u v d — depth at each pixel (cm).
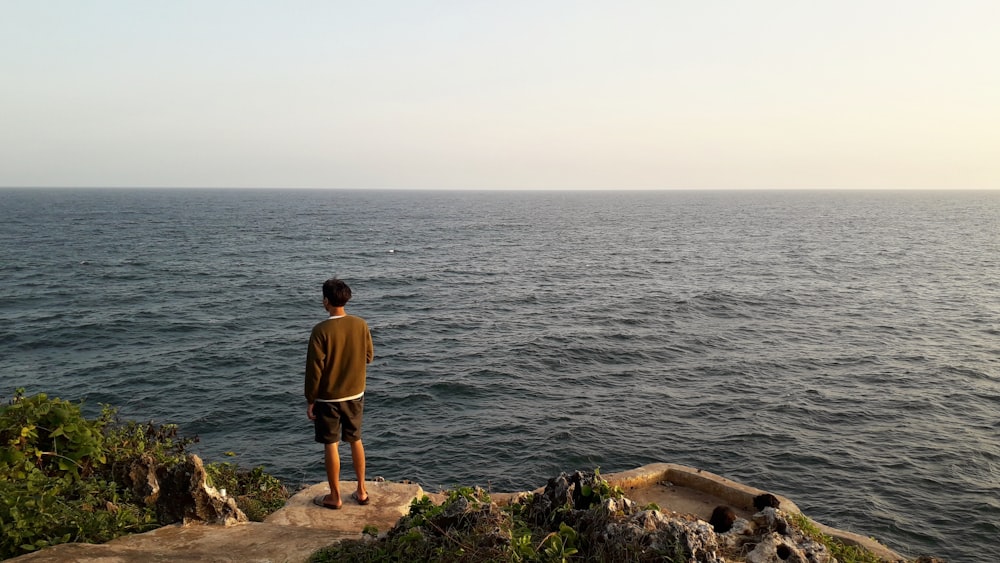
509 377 2411
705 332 3134
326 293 595
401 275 5041
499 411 2073
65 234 8150
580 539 462
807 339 3012
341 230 9769
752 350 2812
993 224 11738
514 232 9719
